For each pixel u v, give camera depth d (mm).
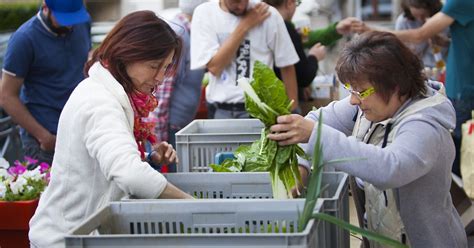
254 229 2199
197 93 5219
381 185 2312
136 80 2576
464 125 4641
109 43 2537
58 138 2551
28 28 4332
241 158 2980
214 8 4734
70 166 2500
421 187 2512
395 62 2402
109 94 2492
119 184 2338
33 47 4324
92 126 2414
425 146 2369
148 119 4281
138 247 1911
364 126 2693
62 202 2539
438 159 2473
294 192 2561
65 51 4449
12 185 3557
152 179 2324
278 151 2488
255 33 4680
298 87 5227
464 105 5336
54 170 2562
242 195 2719
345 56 2461
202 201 2207
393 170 2291
